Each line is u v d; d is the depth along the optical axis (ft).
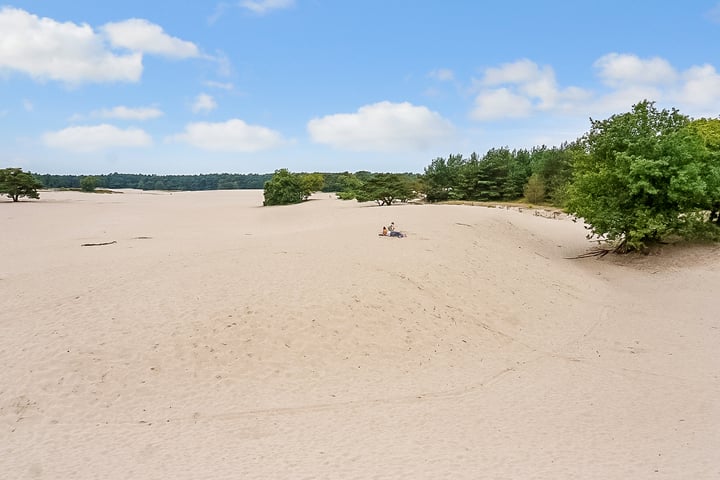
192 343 42.24
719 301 61.62
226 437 30.78
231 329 44.57
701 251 82.02
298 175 246.68
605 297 65.36
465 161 251.19
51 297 52.21
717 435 30.91
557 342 49.39
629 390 38.40
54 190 424.05
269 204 224.94
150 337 42.70
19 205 219.82
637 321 56.08
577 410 34.94
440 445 29.66
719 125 102.99
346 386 38.40
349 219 122.31
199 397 35.96
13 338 42.27
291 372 39.99
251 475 25.94
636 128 83.15
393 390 37.99
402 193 184.85
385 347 44.83
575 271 77.46
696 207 81.82
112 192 449.89
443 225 93.71
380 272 60.39
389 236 81.56
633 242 81.00
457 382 39.73
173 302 49.65
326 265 61.72
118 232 125.70
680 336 50.78
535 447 29.48
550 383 39.83
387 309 51.01
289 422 32.86
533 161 241.96
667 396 37.19
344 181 326.03
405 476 25.85
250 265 61.57
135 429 31.76
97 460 27.86
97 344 41.27
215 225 147.64
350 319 48.16
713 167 79.15
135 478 25.77
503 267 70.95
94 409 34.01
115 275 59.41
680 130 80.79
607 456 28.35
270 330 44.98
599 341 49.88
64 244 98.58
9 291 55.11
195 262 63.77
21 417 32.78
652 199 81.20
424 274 61.77
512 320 53.78
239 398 36.04
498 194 218.38
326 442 30.07
